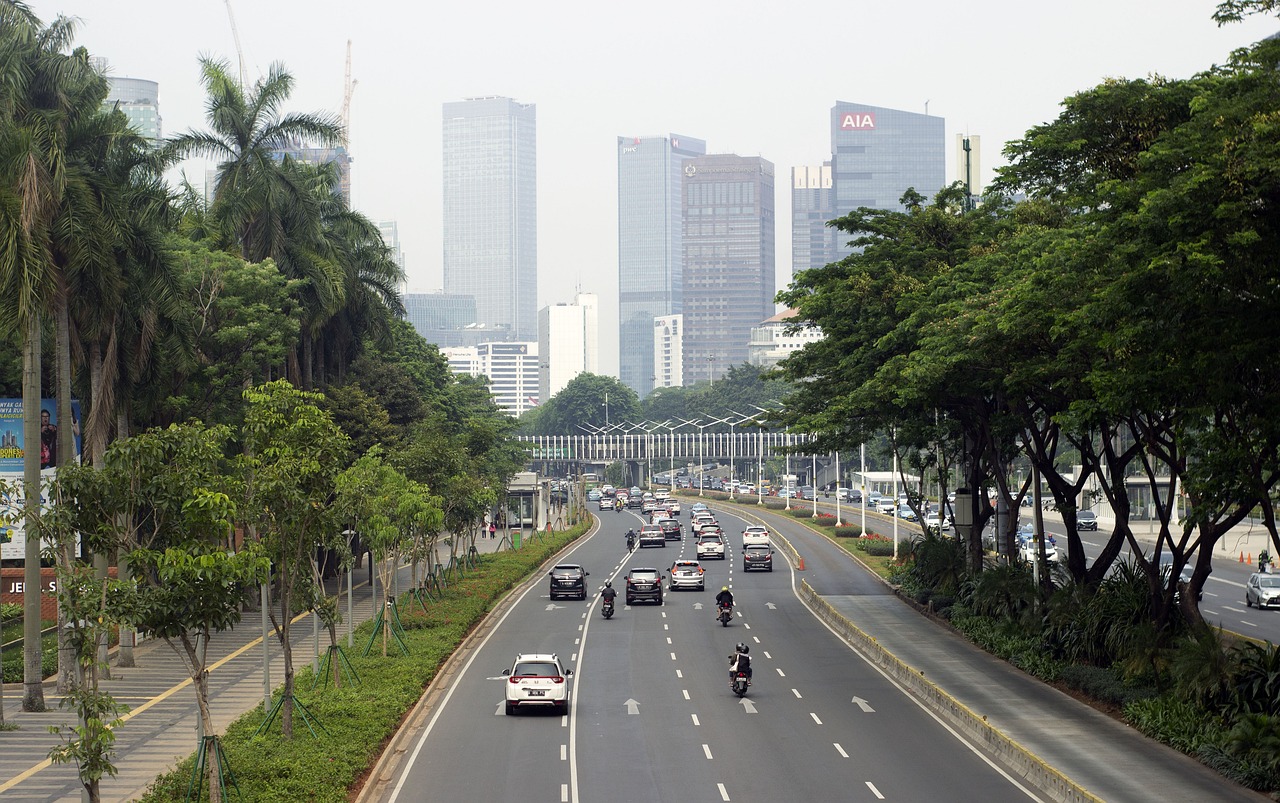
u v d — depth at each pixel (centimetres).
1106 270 3353
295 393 3678
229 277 6097
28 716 4131
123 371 4944
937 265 5388
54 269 4241
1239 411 3344
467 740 3703
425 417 8481
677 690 4516
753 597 7662
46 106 4416
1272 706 3334
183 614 2642
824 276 5950
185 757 3459
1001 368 4409
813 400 6594
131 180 4944
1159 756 3316
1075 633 4500
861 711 4116
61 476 2619
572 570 7625
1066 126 3819
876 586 8062
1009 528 5944
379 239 8050
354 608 6994
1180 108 3625
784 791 3042
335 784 2980
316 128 6675
